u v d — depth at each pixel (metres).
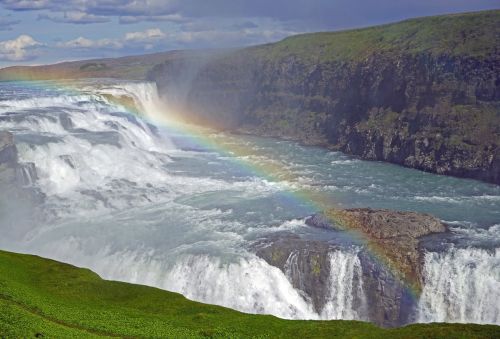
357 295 74.12
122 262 77.56
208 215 92.12
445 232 84.00
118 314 53.72
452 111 134.50
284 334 50.88
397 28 184.25
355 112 160.38
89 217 91.06
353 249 76.31
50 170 100.25
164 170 119.19
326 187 111.88
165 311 56.50
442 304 72.88
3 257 65.31
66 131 124.06
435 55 145.62
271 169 127.25
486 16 159.00
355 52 177.38
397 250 76.56
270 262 75.62
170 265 75.25
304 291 74.94
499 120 127.12
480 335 48.59
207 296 73.44
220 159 135.12
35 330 45.69
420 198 104.50
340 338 49.94
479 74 134.88
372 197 104.81
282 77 190.38
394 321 73.12
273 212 93.62
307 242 78.88
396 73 152.25
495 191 110.44
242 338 49.31
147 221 89.31
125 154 117.06
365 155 143.62
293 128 175.25
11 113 125.69
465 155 124.12
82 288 60.34
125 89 194.25
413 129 140.00
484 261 74.69
